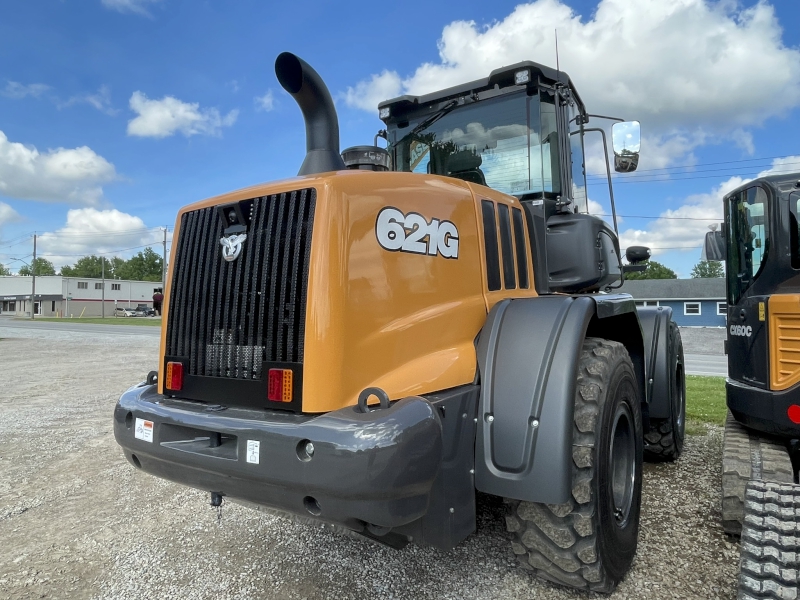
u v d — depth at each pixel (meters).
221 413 2.17
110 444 5.51
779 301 3.22
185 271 2.54
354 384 2.07
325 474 1.83
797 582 1.97
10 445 5.48
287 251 2.15
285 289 2.13
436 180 2.57
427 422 1.96
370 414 1.91
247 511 3.68
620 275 4.27
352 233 2.12
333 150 2.76
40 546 3.23
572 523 2.34
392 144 4.20
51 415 6.96
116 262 108.88
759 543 2.15
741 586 2.05
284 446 1.91
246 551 3.08
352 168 2.83
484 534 3.16
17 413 7.11
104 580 2.82
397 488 1.83
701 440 5.23
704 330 32.19
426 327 2.33
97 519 3.62
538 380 2.32
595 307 2.65
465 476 2.29
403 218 2.31
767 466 2.96
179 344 2.52
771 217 3.40
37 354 15.50
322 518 1.91
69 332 26.81
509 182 3.68
